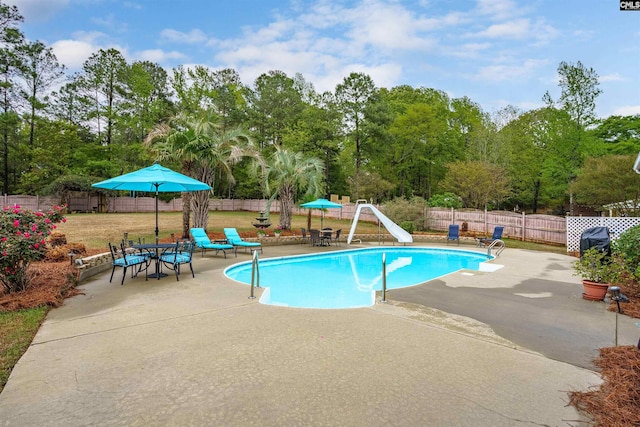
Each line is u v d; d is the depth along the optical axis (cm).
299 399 302
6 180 3058
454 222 2158
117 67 3200
